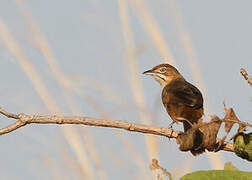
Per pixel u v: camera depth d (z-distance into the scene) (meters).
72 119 7.39
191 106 10.73
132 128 7.63
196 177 4.70
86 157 12.66
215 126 6.01
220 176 4.72
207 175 4.72
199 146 5.99
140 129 7.71
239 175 4.68
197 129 6.05
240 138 5.36
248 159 5.38
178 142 6.11
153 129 7.79
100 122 7.41
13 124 7.40
